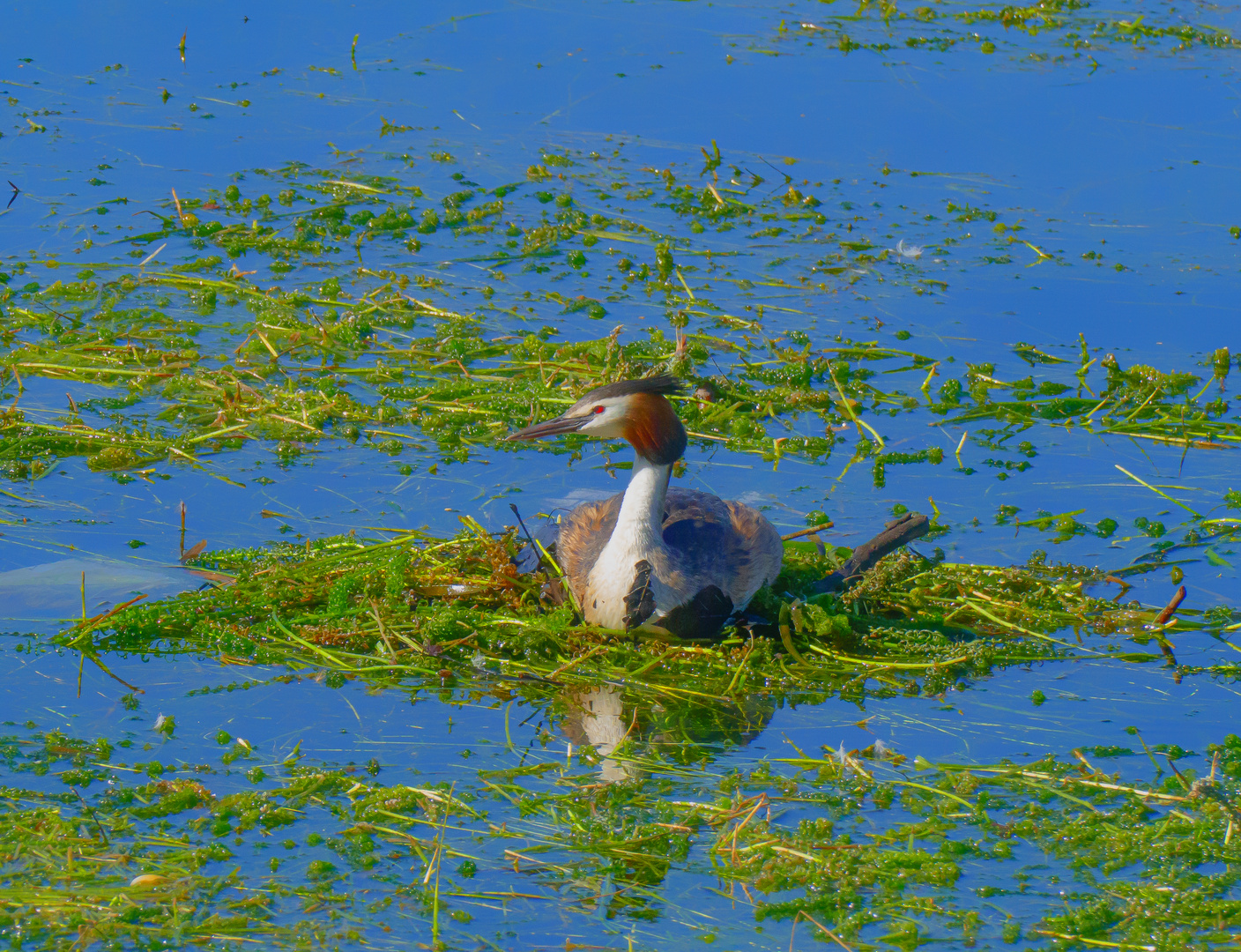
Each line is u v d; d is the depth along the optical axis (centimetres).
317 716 962
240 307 1714
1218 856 830
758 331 1698
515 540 1203
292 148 2208
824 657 1071
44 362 1524
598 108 2420
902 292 1817
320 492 1299
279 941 729
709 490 1357
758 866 809
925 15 2870
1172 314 1758
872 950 743
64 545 1177
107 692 980
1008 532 1288
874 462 1423
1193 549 1259
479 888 783
